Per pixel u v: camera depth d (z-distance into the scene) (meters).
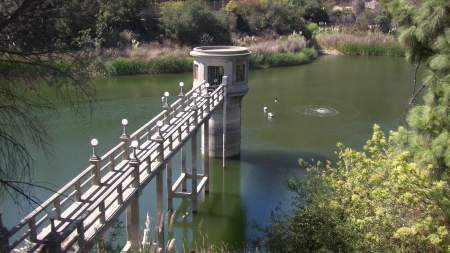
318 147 22.67
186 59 43.88
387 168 9.95
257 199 17.38
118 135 23.30
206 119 16.83
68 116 25.61
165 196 17.61
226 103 20.88
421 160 8.44
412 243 8.88
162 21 50.81
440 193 8.61
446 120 7.88
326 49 57.38
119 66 40.41
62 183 17.22
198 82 21.05
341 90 35.16
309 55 52.19
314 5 65.88
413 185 9.05
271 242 11.15
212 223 15.62
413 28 8.91
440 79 8.36
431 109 8.20
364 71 43.75
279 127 25.83
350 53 56.00
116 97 32.03
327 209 10.54
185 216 16.12
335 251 10.13
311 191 11.73
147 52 43.59
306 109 29.56
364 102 31.33
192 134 14.87
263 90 35.34
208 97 17.45
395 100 31.88
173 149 13.11
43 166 18.75
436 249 8.62
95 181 10.22
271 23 58.59
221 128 21.30
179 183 16.91
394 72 42.94
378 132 11.29
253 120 27.12
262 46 48.97
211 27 51.84
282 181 18.92
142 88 35.62
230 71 20.61
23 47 7.24
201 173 19.75
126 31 45.28
